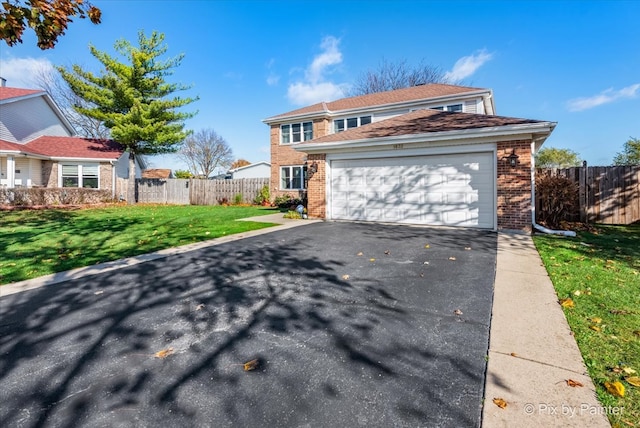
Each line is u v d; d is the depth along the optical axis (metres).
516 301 3.86
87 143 23.22
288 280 4.79
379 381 2.38
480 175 9.34
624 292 4.05
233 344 2.95
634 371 2.41
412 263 5.64
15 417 2.05
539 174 10.82
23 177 19.36
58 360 2.72
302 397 2.21
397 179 10.65
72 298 4.15
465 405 2.11
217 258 6.15
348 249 6.81
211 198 22.05
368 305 3.82
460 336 3.03
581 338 2.93
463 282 4.60
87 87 18.66
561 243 7.21
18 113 20.19
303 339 3.03
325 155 11.95
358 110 18.73
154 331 3.23
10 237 8.34
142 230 9.58
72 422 2.00
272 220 11.95
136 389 2.33
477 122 9.85
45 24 4.14
